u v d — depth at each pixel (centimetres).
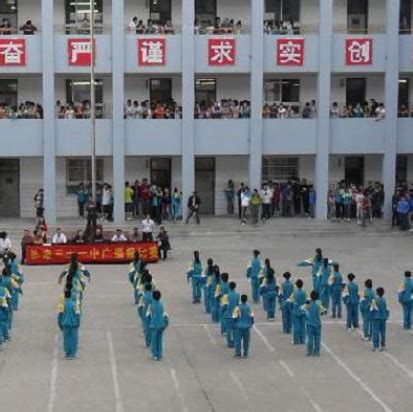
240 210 3909
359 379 1703
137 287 2298
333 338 2062
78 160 4062
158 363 1814
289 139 3866
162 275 2884
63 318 1831
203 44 3781
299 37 3809
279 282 2611
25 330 2105
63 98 4016
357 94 4150
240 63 3803
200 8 4056
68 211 4072
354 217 3944
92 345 1961
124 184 3822
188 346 1969
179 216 3894
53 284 2716
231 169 4156
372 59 3844
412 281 2155
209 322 2228
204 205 4178
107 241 3158
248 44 3800
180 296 2558
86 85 4025
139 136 3806
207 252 3347
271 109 3906
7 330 1986
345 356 1888
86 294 2559
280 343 2011
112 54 3750
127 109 3831
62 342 1988
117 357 1859
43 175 3962
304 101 4112
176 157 4119
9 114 3762
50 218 3794
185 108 3800
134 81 4050
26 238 3161
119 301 2461
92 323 2183
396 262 3105
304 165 4166
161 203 3856
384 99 4006
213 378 1702
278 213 4025
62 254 3103
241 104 3912
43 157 3841
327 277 2350
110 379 1688
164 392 1603
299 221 3884
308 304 1895
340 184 3991
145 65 3769
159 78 4062
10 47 3722
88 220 3250
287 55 3809
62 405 1522
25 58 3728
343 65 3847
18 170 4075
